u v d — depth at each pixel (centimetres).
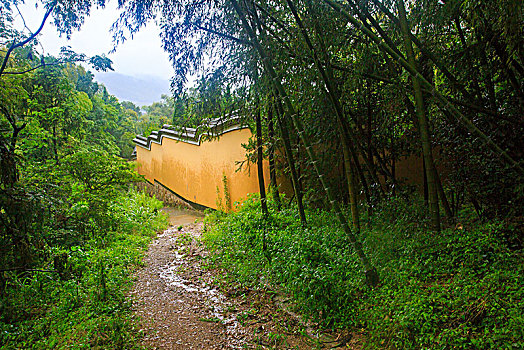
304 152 592
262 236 477
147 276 448
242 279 398
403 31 314
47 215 398
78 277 408
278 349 262
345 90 401
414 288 276
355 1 338
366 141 482
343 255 361
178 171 1235
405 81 374
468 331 219
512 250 290
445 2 302
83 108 952
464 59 326
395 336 241
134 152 2077
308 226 479
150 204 980
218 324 309
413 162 619
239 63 412
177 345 274
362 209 504
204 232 671
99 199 603
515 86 300
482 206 362
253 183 748
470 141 334
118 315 319
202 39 414
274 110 504
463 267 286
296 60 379
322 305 289
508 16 241
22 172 519
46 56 779
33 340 280
